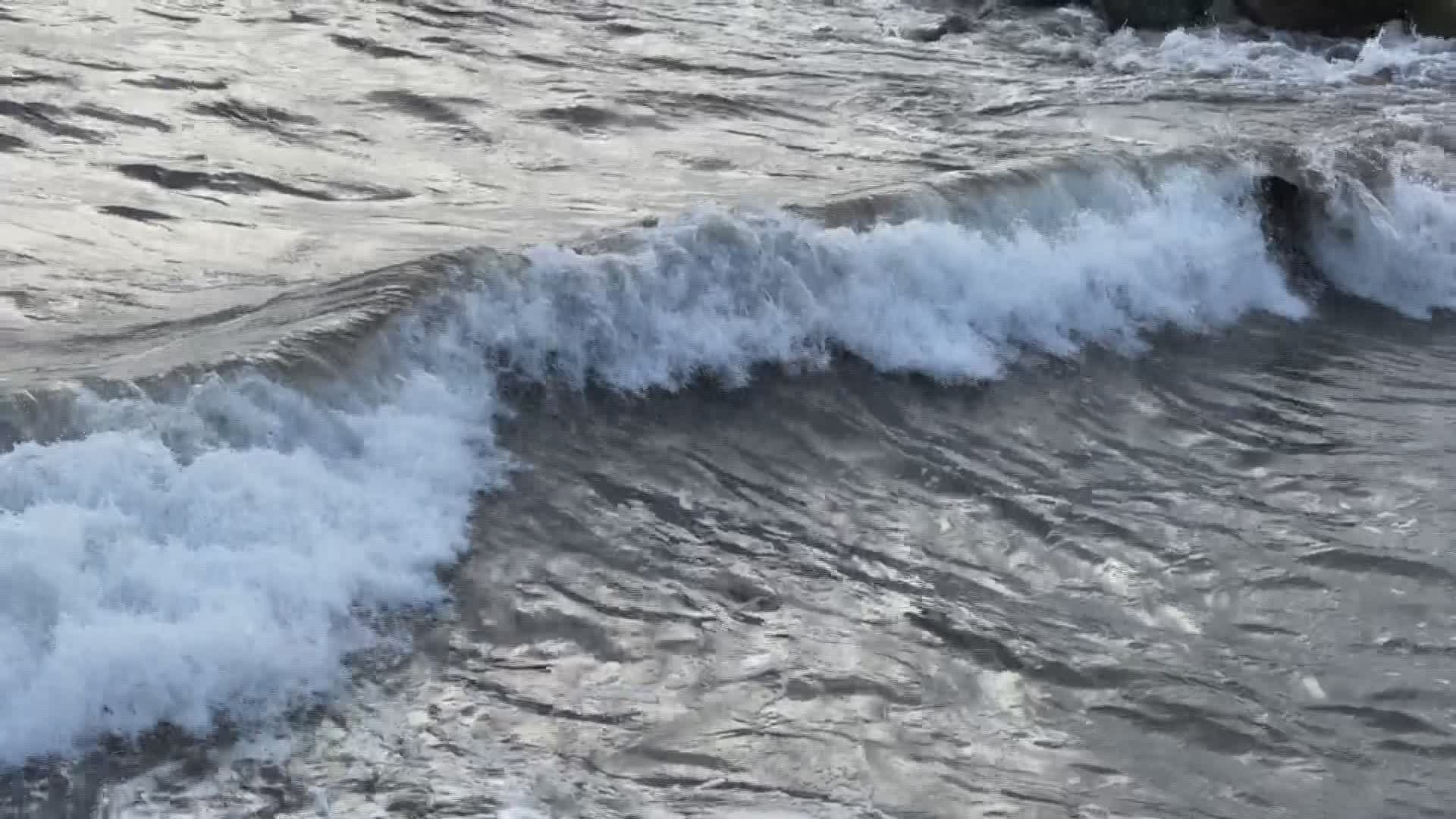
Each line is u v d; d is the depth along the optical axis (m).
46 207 11.52
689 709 6.93
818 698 7.08
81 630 6.56
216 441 7.89
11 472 7.05
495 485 8.60
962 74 18.83
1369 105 18.09
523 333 9.58
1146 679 7.42
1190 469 9.86
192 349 8.50
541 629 7.43
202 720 6.50
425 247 11.26
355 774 6.34
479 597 7.61
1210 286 12.83
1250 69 20.05
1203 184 13.26
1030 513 9.08
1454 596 8.35
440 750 6.52
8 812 5.95
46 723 6.30
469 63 16.94
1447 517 9.28
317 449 8.20
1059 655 7.57
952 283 11.30
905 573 8.28
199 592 6.98
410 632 7.25
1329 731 7.12
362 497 8.02
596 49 18.30
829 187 13.29
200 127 13.80
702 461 9.31
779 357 10.46
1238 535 8.93
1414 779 6.83
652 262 10.16
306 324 8.83
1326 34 22.67
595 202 12.58
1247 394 11.22
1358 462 10.08
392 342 8.93
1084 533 8.86
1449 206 14.12
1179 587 8.31
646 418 9.64
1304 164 13.97
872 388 10.47
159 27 16.83
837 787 6.49
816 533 8.66
